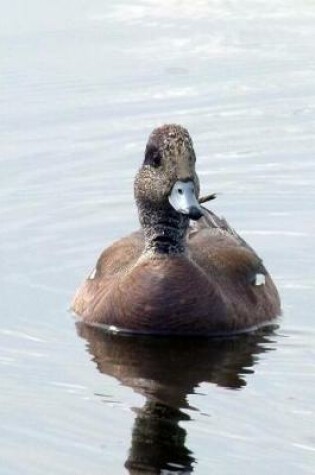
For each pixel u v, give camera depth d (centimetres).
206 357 1432
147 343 1473
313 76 2330
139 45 2405
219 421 1257
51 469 1165
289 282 1678
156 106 2208
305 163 2058
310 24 2525
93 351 1448
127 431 1239
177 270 1491
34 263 1717
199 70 2334
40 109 2170
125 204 1908
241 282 1548
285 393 1327
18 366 1402
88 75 2283
